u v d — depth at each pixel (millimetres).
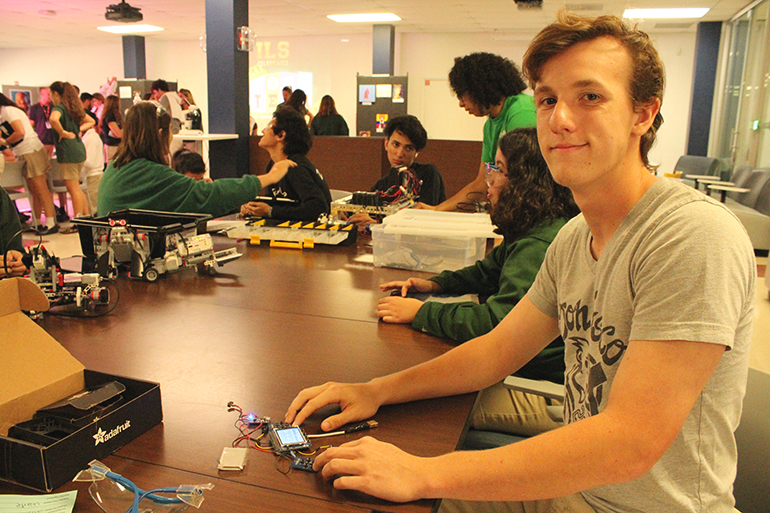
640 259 770
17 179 5465
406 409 1017
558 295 995
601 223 866
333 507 738
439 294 1697
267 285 1787
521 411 1465
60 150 5820
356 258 2166
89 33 11570
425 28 10727
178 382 1091
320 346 1286
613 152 772
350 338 1340
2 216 2053
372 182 5305
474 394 1080
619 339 813
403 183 3045
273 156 2793
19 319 938
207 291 1715
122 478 758
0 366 870
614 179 813
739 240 713
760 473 1107
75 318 1463
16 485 768
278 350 1259
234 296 1667
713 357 683
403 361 1209
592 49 752
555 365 1350
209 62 5293
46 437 809
